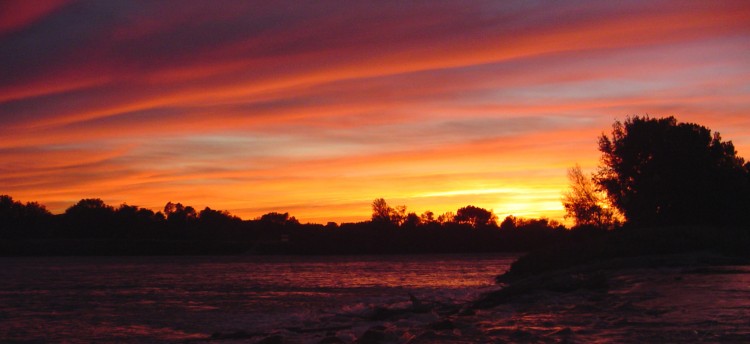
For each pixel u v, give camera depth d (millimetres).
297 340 18609
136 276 80688
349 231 187875
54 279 74188
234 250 187250
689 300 18172
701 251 41688
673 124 64062
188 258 166625
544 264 51844
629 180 64562
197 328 28312
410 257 160625
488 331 14688
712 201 59688
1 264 124938
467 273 80062
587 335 13406
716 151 62344
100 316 34656
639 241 46531
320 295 46344
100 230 194500
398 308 27156
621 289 23141
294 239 195375
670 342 12031
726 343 11734
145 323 30875
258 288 55844
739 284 22328
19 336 27484
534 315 17531
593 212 66812
